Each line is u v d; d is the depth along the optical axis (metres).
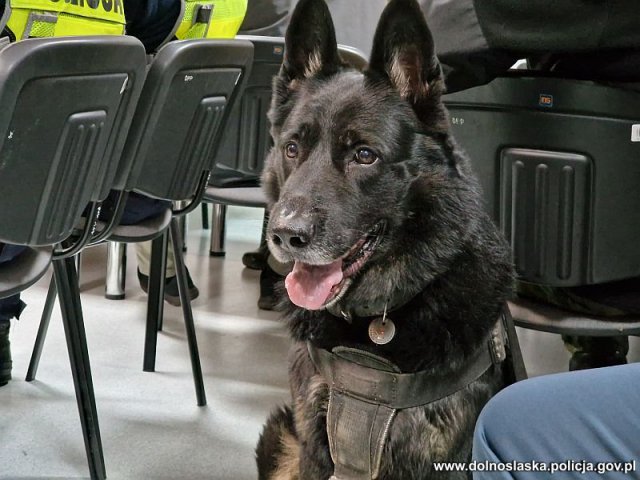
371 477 1.76
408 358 1.71
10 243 1.76
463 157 1.85
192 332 2.84
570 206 2.04
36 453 2.46
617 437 1.20
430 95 1.77
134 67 1.91
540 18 1.90
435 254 1.76
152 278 3.07
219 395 2.96
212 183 3.44
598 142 1.97
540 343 3.58
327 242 1.69
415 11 1.74
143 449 2.52
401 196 1.76
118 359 3.25
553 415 1.23
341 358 1.77
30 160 1.69
